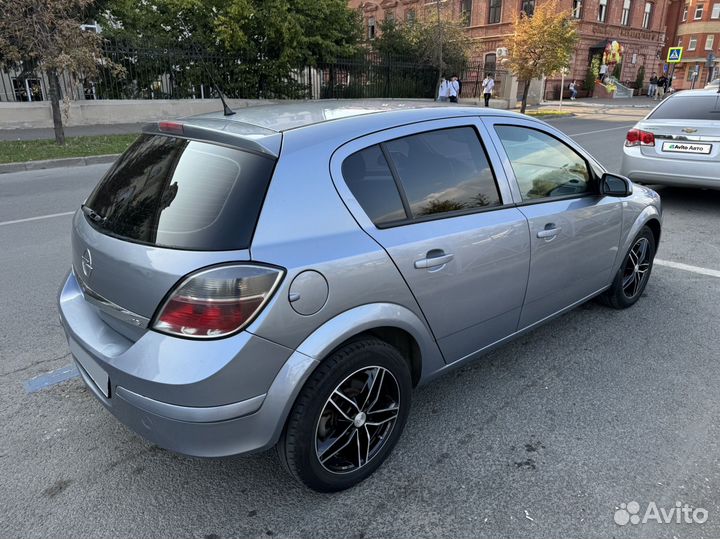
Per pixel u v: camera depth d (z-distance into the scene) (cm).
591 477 254
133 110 1769
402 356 261
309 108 276
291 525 228
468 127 291
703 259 554
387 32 2612
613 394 321
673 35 6056
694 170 699
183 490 247
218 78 1939
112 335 227
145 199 230
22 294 456
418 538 221
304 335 210
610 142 1470
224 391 197
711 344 380
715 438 281
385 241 236
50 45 1170
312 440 222
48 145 1269
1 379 331
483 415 302
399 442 279
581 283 363
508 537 222
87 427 289
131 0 1908
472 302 279
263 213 207
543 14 2200
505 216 293
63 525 227
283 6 1864
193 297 195
